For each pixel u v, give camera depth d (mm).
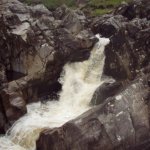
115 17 38844
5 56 32031
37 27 33375
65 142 22609
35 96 31703
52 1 54688
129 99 23203
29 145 25438
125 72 30438
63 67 33500
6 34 32219
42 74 32000
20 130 26562
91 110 23625
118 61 31094
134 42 30391
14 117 28203
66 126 22859
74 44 33750
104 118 22562
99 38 35594
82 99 30297
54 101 31656
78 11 42000
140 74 27984
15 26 33281
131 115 22547
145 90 23531
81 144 22172
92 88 31078
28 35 32219
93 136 22109
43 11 38344
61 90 32688
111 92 28531
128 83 27609
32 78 31578
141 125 22234
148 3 38500
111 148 21984
